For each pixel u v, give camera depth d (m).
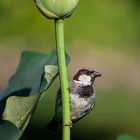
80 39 14.71
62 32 2.81
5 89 3.46
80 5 14.65
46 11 2.80
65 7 2.79
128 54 16.08
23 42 14.37
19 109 2.65
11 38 14.31
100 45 15.23
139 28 15.41
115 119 13.20
